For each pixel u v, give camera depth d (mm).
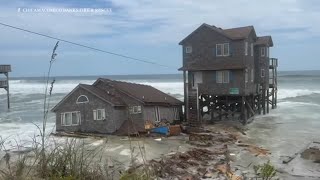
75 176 7289
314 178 20672
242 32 40500
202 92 41344
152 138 31531
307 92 75500
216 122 41250
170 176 19453
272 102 52781
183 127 35125
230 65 39594
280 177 20703
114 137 31453
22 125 39500
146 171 7199
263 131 35594
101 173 8070
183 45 41938
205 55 40938
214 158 24922
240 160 24453
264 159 24797
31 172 7691
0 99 75625
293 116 45125
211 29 40469
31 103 66375
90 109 34438
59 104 35688
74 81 146625
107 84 36281
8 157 8414
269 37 48844
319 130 35562
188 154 25250
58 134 32531
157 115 37062
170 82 121938
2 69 56219
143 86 43031
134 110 34750
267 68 49562
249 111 42125
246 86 40250
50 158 7711
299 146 28906
